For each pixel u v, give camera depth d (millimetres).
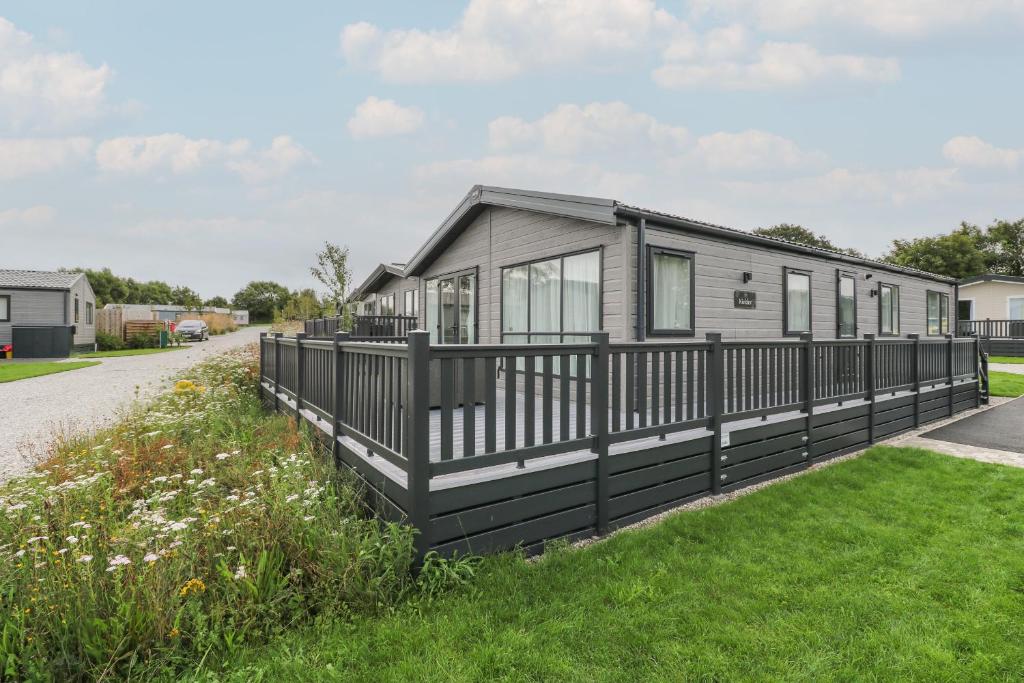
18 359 18031
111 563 2166
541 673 2010
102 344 23156
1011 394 9531
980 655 2119
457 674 1989
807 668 2049
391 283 17062
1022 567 2852
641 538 3238
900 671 2039
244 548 2523
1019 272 32812
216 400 6844
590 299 6551
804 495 4059
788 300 8297
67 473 3918
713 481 4176
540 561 2928
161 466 4051
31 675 1840
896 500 3930
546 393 3223
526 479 3090
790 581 2723
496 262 8461
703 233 6773
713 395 4195
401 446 2963
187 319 33406
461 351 2865
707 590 2627
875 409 5934
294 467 3549
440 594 2535
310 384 5176
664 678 1997
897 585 2676
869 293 10414
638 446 3703
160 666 1964
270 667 2006
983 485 4258
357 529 2842
